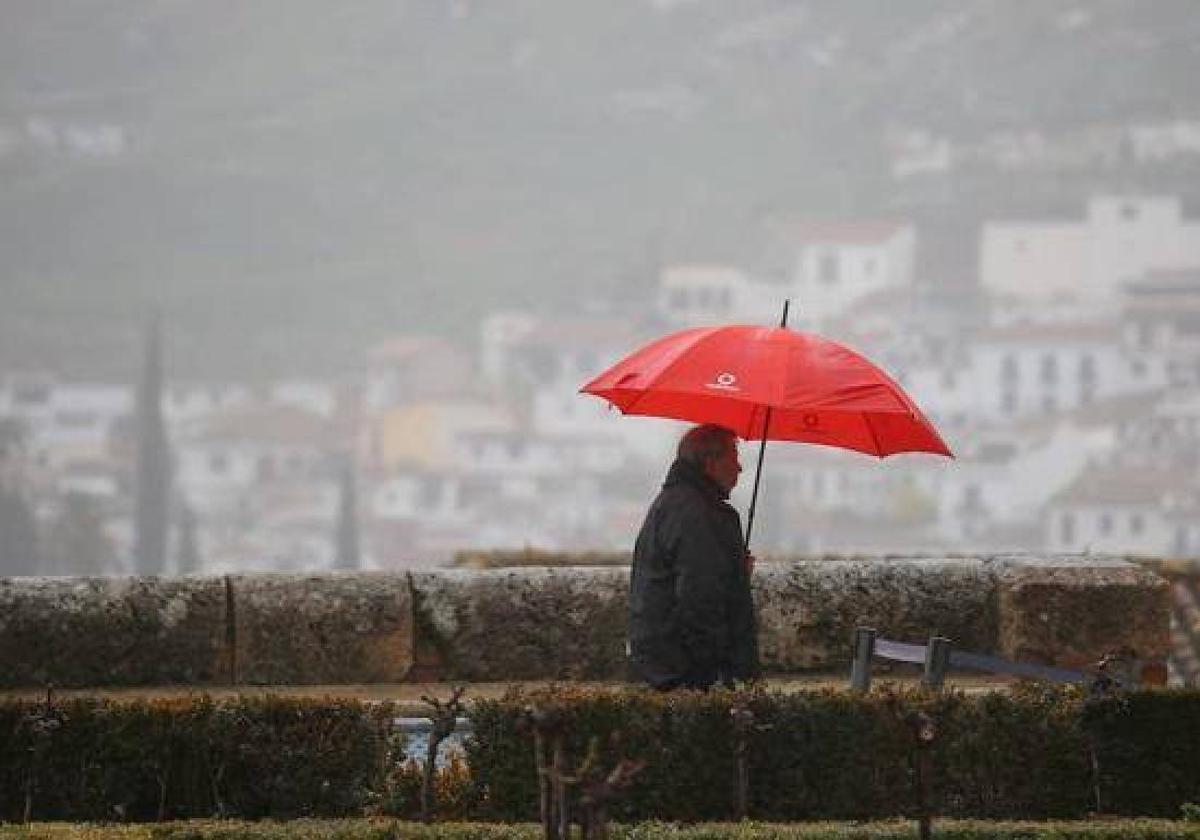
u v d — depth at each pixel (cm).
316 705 2573
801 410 2781
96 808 2544
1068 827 2389
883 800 2569
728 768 2538
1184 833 2358
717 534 2850
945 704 2591
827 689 2631
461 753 2683
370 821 2438
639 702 2539
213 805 2553
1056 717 2591
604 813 2075
